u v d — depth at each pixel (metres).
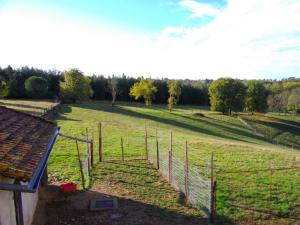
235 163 23.11
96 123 44.84
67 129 36.84
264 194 16.91
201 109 93.94
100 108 73.56
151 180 18.62
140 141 31.12
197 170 20.55
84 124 42.38
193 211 14.66
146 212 14.39
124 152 25.73
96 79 103.25
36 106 58.19
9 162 8.04
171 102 83.19
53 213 13.99
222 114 81.25
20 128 12.09
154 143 30.03
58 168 20.83
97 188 17.12
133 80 106.19
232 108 81.00
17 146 9.69
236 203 15.70
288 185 18.31
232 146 29.78
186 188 16.00
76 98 81.38
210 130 59.19
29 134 11.77
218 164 22.58
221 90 80.94
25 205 11.89
